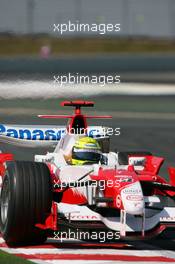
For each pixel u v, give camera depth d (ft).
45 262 96.07
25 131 138.92
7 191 107.24
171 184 116.26
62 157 119.34
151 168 120.26
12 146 212.64
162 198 118.73
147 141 229.04
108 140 126.31
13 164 106.93
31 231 106.11
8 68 537.65
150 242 112.78
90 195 112.06
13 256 97.66
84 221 107.55
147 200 110.52
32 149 207.41
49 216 103.65
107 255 101.55
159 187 111.04
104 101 374.22
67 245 107.65
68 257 99.45
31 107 259.60
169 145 221.25
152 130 258.37
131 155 124.26
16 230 105.19
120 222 104.78
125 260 98.68
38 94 204.13
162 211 109.29
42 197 105.09
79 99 227.20
